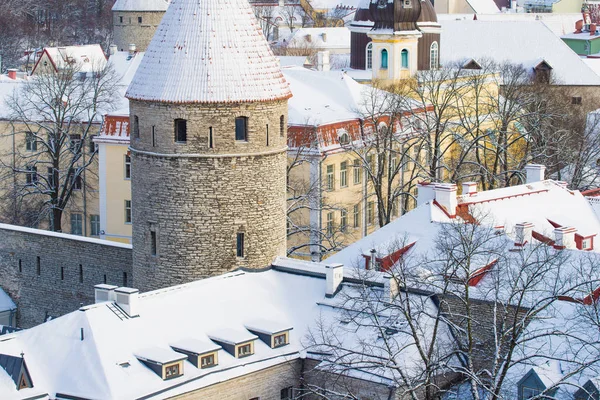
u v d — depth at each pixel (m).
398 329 90.88
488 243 101.94
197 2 102.75
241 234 104.25
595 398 85.38
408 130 163.50
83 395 87.12
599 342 84.75
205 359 91.62
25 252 127.00
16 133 168.00
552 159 174.12
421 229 110.62
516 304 92.56
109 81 182.50
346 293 100.44
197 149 102.38
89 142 175.38
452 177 150.25
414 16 187.50
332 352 94.94
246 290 101.44
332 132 154.25
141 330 92.44
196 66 102.06
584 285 92.81
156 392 87.94
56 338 91.00
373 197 162.62
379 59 188.25
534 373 87.81
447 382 93.62
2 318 127.44
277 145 105.06
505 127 159.25
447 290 91.12
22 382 88.31
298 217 152.12
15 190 166.75
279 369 94.94
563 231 106.44
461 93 176.00
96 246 121.62
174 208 103.44
